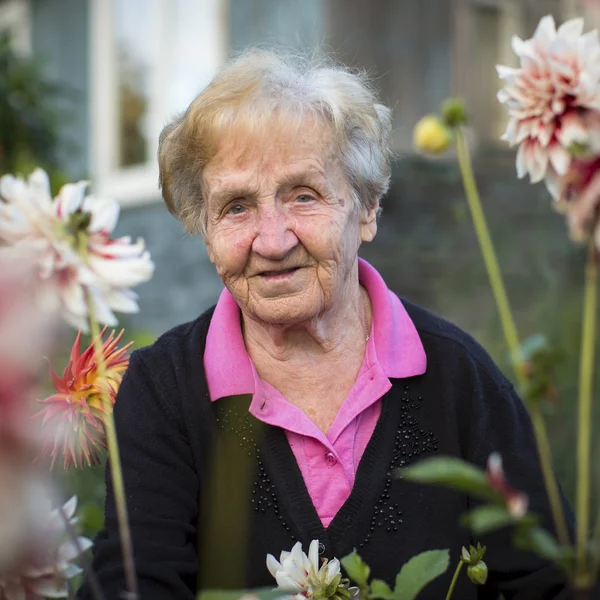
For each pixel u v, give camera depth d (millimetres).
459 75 7207
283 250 1622
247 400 1713
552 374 1044
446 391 1758
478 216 1146
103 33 8164
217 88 1664
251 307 1687
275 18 7047
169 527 1599
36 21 8688
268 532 1669
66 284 1049
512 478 1716
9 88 5930
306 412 1746
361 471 1698
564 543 1067
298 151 1636
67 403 1421
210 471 1682
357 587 1438
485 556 1674
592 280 1051
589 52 1110
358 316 1785
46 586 1118
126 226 8078
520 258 5527
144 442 1671
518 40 1146
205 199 1711
